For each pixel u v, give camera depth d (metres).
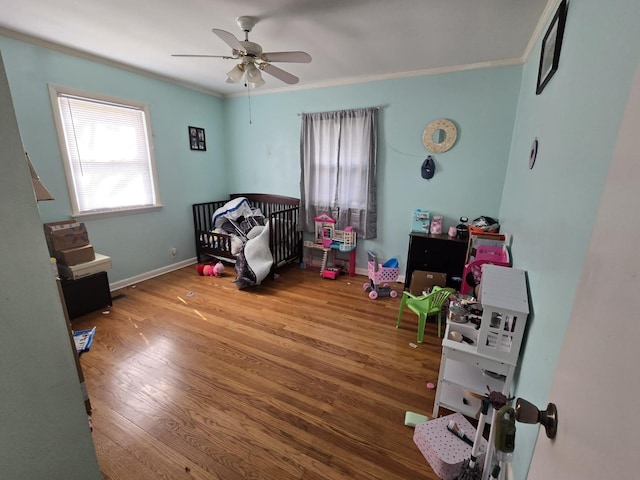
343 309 2.99
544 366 1.10
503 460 1.07
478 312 1.87
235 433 1.58
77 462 0.80
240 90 4.18
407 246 3.63
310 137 3.86
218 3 1.87
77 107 2.88
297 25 2.14
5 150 0.61
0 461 0.65
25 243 0.65
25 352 0.67
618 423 0.38
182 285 3.52
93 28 2.27
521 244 1.86
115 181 3.28
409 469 1.41
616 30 0.83
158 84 3.55
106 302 2.92
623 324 0.40
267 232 3.57
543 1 1.80
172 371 2.04
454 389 1.82
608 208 0.50
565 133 1.21
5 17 2.11
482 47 2.50
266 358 2.20
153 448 1.49
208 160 4.38
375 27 2.16
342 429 1.61
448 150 3.20
